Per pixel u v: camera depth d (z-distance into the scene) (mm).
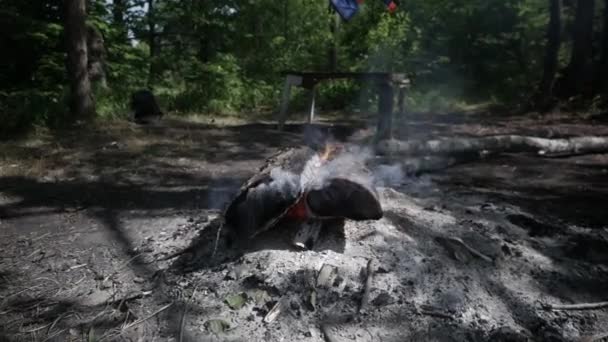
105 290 2893
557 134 9156
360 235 3215
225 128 9609
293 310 2557
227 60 15727
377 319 2520
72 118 9328
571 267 3248
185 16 16719
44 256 3400
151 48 17547
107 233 3830
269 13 18719
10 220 4191
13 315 2660
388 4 7910
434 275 2887
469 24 18750
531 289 2941
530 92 15328
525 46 18531
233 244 3090
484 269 3045
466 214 3957
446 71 18047
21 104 8742
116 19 16031
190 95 12492
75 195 4938
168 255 3246
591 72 15336
